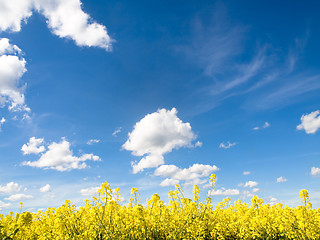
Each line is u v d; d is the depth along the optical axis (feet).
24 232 4.64
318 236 4.43
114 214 4.67
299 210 4.71
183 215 5.21
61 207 4.80
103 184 3.98
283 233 4.87
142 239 4.43
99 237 4.04
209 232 5.11
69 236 4.26
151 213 5.18
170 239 4.47
